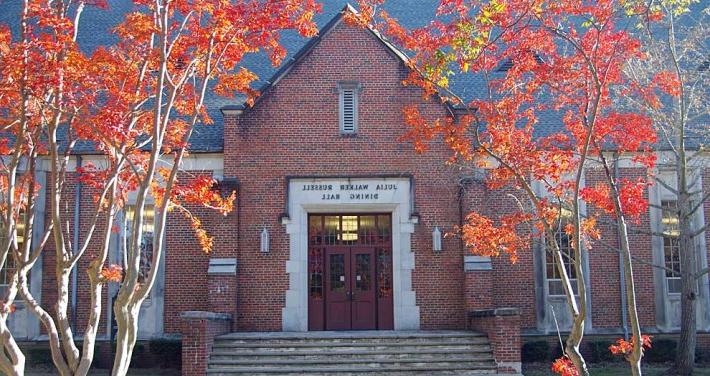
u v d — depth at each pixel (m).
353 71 24.66
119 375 11.52
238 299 23.61
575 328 11.53
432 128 15.14
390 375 19.89
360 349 21.02
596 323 24.27
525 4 13.21
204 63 14.17
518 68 14.40
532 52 14.72
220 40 13.12
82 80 12.74
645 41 22.41
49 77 12.04
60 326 12.27
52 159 12.56
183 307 24.16
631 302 11.11
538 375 21.30
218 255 23.58
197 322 20.12
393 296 24.12
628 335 23.95
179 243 24.38
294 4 13.05
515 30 14.30
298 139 24.33
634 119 13.92
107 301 23.92
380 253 24.69
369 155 24.30
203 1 13.09
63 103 13.37
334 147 24.31
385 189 24.19
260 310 23.62
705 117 24.55
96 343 23.50
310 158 24.27
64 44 12.40
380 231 24.81
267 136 24.30
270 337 21.42
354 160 24.27
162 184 21.94
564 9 13.14
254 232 23.97
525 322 24.20
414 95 24.52
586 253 24.55
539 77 14.19
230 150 24.22
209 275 23.19
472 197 23.67
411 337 21.44
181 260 24.30
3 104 13.15
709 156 23.95
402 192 24.19
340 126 24.42
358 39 24.80
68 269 12.52
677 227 24.75
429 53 14.62
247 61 27.56
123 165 14.58
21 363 11.94
